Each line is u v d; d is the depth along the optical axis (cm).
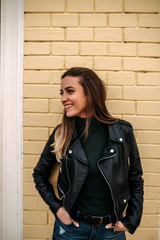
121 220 124
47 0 162
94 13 162
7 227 169
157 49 161
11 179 166
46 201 134
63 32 162
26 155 166
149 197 163
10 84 163
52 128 165
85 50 162
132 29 161
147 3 161
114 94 163
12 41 162
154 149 163
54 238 139
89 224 123
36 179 138
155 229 165
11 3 161
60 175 138
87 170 120
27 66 163
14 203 167
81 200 125
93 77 129
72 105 124
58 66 163
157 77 161
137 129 163
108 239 125
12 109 164
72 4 162
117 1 161
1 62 162
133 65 162
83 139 128
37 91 164
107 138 128
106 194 123
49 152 136
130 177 134
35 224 168
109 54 162
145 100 162
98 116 130
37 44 163
